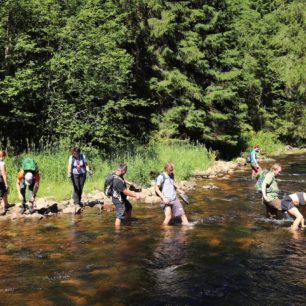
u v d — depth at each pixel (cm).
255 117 3731
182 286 591
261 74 3769
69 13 1947
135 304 533
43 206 1129
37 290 579
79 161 1135
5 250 763
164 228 926
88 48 1814
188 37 2450
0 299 550
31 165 1065
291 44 3881
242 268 661
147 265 678
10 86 1631
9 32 1762
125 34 2314
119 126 1998
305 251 748
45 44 1917
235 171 2128
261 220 1006
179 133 2581
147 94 2534
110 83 1906
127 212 1016
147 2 2400
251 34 3784
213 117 2558
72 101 1881
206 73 2561
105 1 2227
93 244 800
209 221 996
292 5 3931
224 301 541
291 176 1856
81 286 593
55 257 723
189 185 1554
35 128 1883
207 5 2497
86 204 1196
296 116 3912
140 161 1677
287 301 539
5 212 1061
